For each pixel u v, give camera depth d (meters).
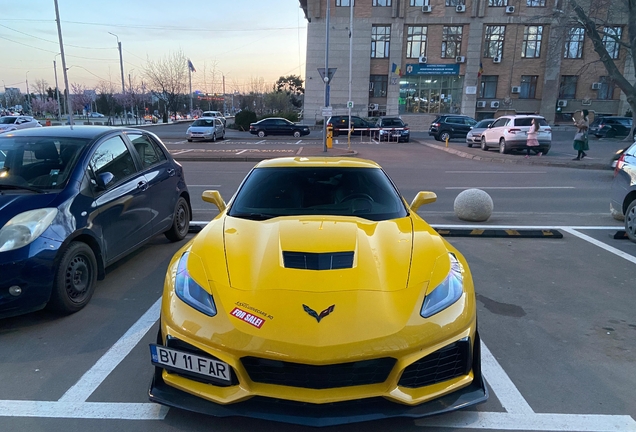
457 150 22.27
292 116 43.62
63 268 3.90
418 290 2.64
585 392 3.00
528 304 4.45
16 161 4.38
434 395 2.48
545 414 2.77
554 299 4.57
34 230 3.71
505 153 20.23
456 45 42.00
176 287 2.81
